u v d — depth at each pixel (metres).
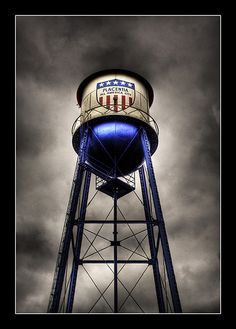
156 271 16.38
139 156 18.02
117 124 16.83
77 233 17.31
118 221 14.27
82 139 16.83
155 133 17.78
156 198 14.76
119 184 17.64
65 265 12.88
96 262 16.41
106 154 17.36
